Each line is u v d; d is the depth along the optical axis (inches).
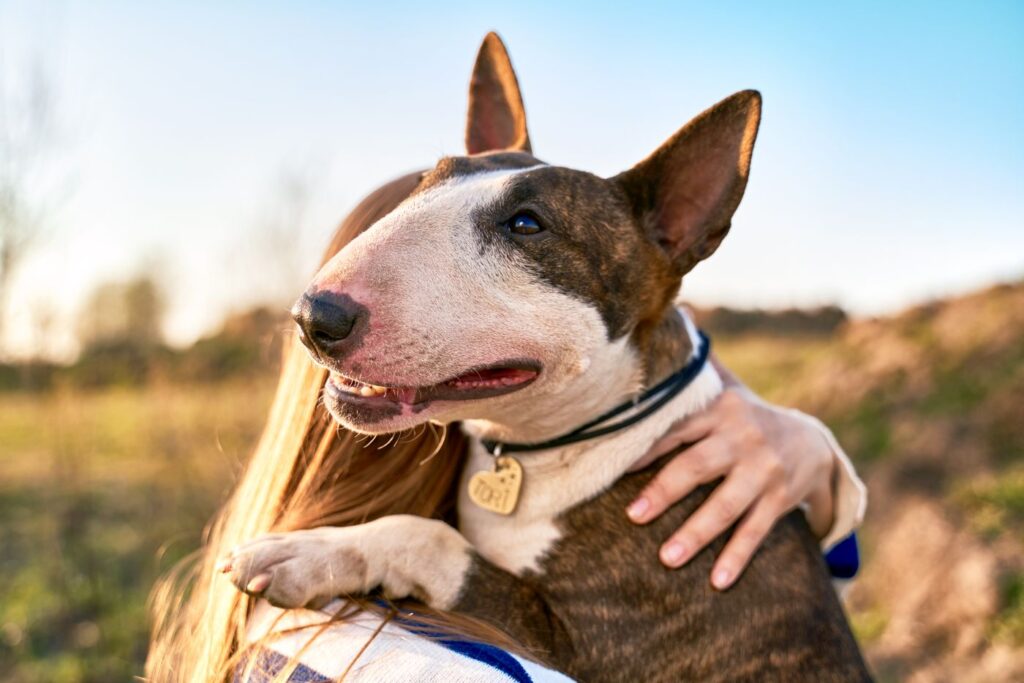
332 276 21.5
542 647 23.1
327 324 20.7
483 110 30.0
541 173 24.9
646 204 26.2
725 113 26.0
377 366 21.2
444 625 19.9
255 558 20.6
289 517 23.8
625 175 26.1
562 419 24.3
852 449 93.0
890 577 69.7
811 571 25.5
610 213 25.4
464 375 22.8
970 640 58.4
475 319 22.5
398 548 22.0
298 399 23.7
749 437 24.8
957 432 84.1
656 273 25.8
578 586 23.8
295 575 20.5
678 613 23.5
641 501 23.8
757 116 25.7
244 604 21.9
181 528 78.4
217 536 26.3
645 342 25.2
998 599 59.7
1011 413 82.7
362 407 21.8
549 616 23.9
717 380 26.5
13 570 70.2
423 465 25.1
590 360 24.0
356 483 24.7
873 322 118.9
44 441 98.6
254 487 24.2
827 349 130.2
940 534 69.4
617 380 24.6
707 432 24.9
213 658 21.6
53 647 60.6
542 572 24.1
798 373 126.8
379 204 26.1
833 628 25.1
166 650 24.4
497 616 22.7
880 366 105.7
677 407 25.0
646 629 23.5
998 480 73.9
